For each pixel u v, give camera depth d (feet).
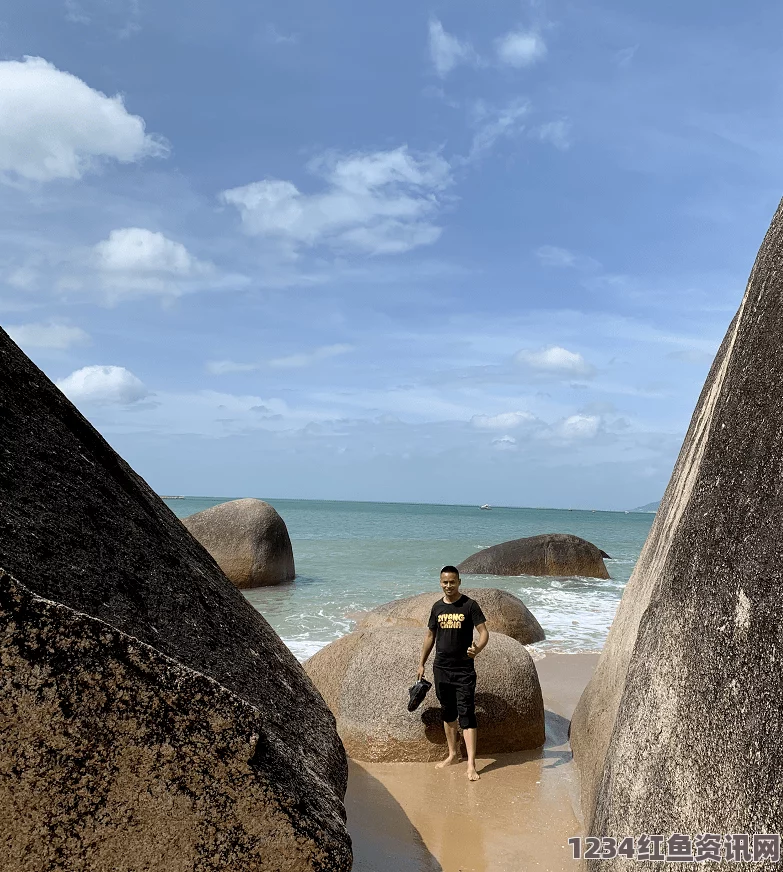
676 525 11.84
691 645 8.77
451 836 13.41
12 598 7.50
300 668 13.06
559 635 33.27
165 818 7.96
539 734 18.53
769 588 7.60
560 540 59.52
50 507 9.50
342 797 10.50
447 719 17.33
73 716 7.59
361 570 59.21
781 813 6.46
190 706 8.17
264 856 8.33
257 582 49.70
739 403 9.64
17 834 7.49
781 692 7.02
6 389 10.29
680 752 8.29
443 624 17.44
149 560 10.69
